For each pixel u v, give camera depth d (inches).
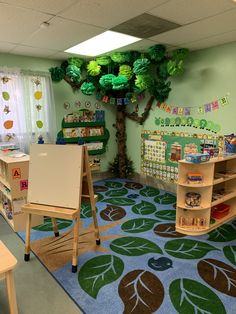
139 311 69.6
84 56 151.9
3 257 53.9
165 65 146.9
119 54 141.2
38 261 93.8
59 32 106.7
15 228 117.1
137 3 79.3
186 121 154.2
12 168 113.6
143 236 111.1
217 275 84.4
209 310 69.7
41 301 74.0
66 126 174.4
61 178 91.8
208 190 112.7
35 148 96.3
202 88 142.9
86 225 121.9
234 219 129.4
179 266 89.4
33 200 96.0
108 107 196.9
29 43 123.4
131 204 148.9
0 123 142.9
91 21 94.1
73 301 73.8
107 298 74.6
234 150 125.6
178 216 115.6
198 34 112.0
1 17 89.6
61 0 76.3
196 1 78.3
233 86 128.9
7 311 70.5
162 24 98.4
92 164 191.3
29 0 76.0
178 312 69.1
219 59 132.5
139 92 167.9
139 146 189.2
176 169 164.2
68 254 98.1
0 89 140.9
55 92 166.7
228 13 88.2
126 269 87.9
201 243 105.2
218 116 137.8
